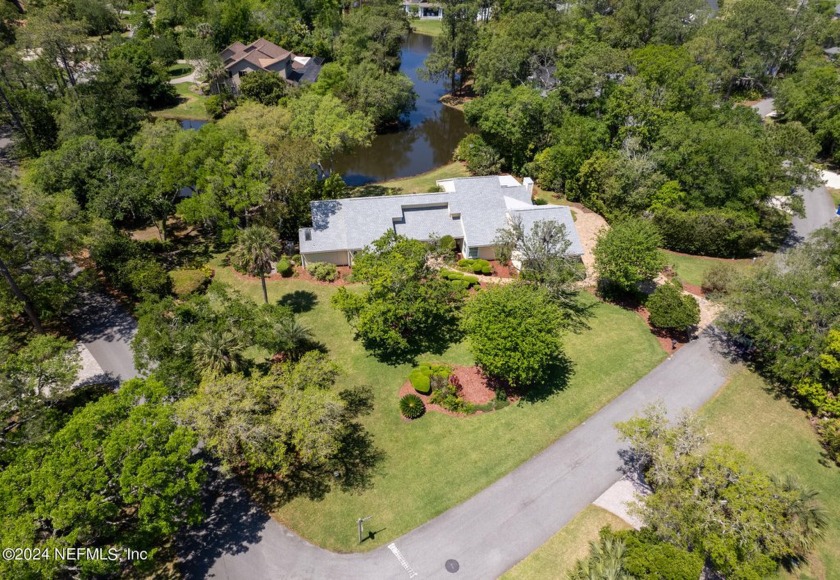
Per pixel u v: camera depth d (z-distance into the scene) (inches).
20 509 990.4
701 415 1558.8
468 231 2263.8
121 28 5260.8
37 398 1301.7
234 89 4055.1
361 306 1736.0
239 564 1175.6
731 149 2255.2
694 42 3678.6
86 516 1000.2
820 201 2792.8
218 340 1460.4
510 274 2214.6
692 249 2353.6
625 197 2507.4
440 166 3383.4
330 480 1366.9
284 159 2241.6
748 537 1047.0
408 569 1170.6
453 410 1573.6
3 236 1658.5
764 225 2439.7
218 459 1406.3
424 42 5949.8
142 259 2082.9
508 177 2770.7
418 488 1349.7
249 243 1835.6
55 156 2295.8
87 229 1971.0
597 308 2033.7
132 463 1047.6
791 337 1519.4
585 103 3075.8
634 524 1259.8
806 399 1608.0
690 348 1824.6
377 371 1722.4
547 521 1273.4
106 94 2842.0
